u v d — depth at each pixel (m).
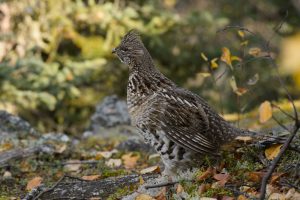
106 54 17.23
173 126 7.42
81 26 17.56
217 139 7.65
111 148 11.12
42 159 10.13
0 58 15.92
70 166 9.80
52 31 17.06
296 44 19.17
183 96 7.64
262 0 20.19
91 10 17.02
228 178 7.03
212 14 18.45
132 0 18.19
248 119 12.75
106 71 17.50
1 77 15.02
